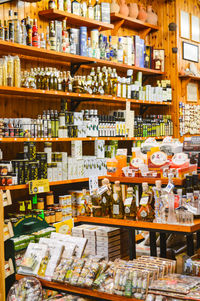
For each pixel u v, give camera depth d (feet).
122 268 8.25
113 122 18.51
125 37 20.08
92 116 17.17
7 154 15.48
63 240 9.48
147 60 21.81
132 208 9.81
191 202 9.59
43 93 14.87
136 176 11.19
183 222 8.87
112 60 18.99
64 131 15.75
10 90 13.73
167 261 8.86
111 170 11.57
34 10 16.43
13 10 15.47
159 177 10.77
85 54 17.11
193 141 11.66
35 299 8.78
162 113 23.67
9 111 15.51
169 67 23.36
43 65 16.97
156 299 7.43
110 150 18.69
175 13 23.24
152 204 9.77
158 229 9.05
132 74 22.07
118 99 18.62
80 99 18.07
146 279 7.86
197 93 26.11
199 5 26.11
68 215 16.01
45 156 14.84
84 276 8.43
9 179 13.42
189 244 9.78
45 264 9.08
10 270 9.91
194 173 10.84
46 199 15.64
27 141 14.30
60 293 9.28
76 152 16.47
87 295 8.37
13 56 15.20
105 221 9.95
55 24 15.81
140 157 11.34
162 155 10.87
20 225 10.68
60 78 15.81
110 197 10.28
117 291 7.98
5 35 13.93
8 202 9.96
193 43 25.22
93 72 17.66
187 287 7.60
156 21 23.25
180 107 23.29
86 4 18.10
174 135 23.25
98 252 11.08
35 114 16.63
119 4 20.75
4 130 13.42
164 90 22.61
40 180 14.39
